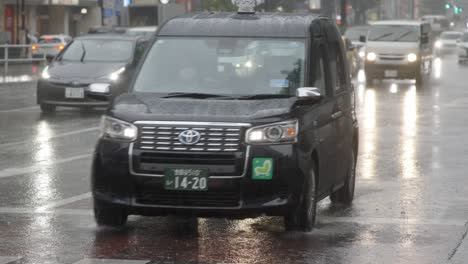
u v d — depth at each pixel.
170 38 22.36
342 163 23.47
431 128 43.28
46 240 19.80
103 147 19.97
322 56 22.58
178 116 19.70
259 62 21.69
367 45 78.62
